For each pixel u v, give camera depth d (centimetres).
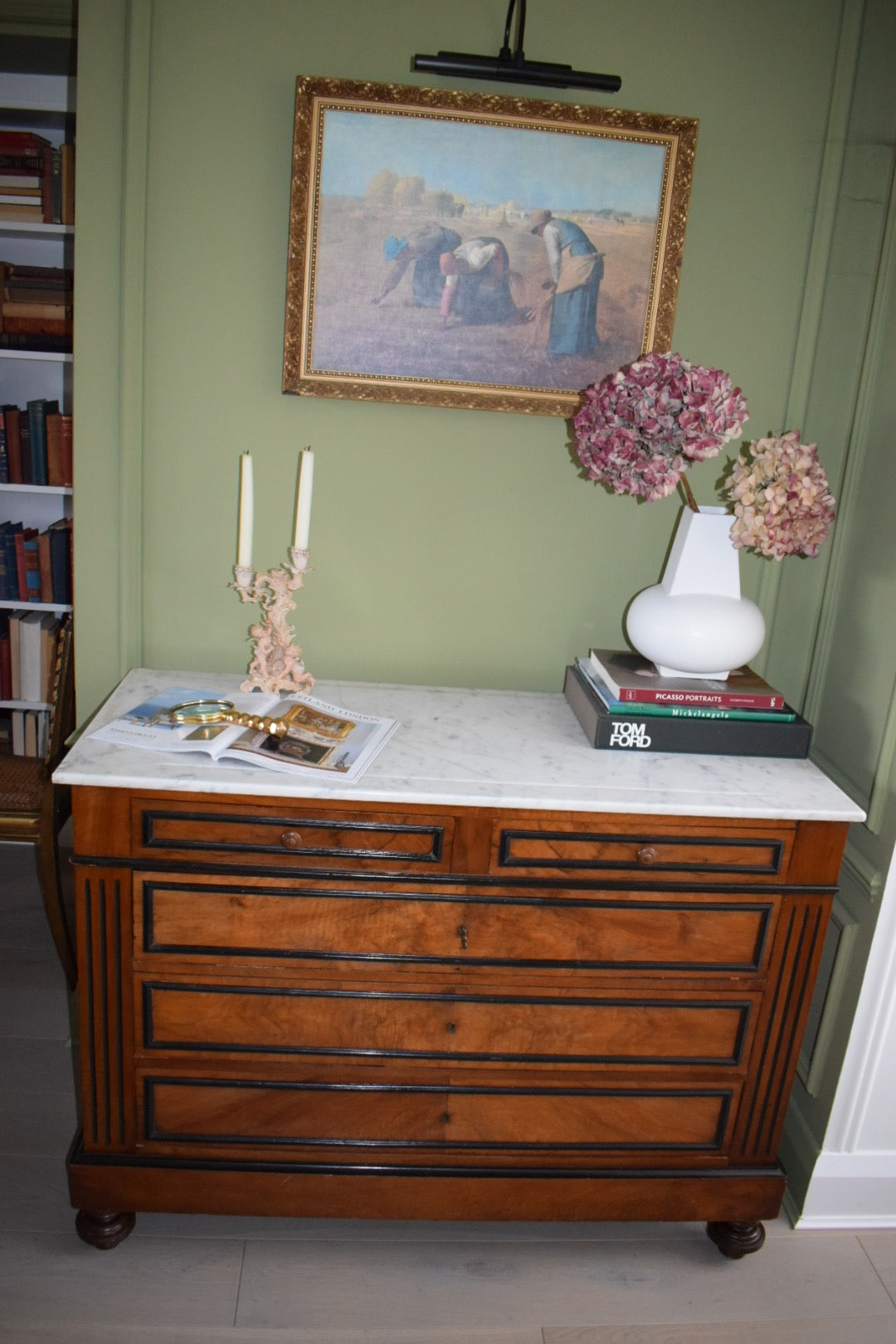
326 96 179
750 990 176
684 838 166
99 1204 175
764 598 213
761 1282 186
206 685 199
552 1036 175
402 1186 178
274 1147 176
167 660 212
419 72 184
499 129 183
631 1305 179
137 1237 185
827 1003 196
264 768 164
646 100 189
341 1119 176
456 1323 172
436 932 167
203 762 164
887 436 189
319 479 202
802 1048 211
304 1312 172
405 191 185
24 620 335
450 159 184
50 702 335
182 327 192
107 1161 174
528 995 172
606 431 167
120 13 177
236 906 164
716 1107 181
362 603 211
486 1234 192
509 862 165
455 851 164
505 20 184
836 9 186
